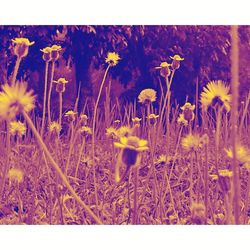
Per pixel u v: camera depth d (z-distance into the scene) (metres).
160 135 1.54
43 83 1.93
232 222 1.09
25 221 1.24
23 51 0.92
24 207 1.32
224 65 1.94
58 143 1.44
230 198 0.81
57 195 1.10
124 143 0.67
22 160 1.43
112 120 1.76
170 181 1.40
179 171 1.43
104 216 1.24
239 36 1.50
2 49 1.96
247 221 1.17
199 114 1.74
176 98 1.95
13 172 1.26
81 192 1.35
